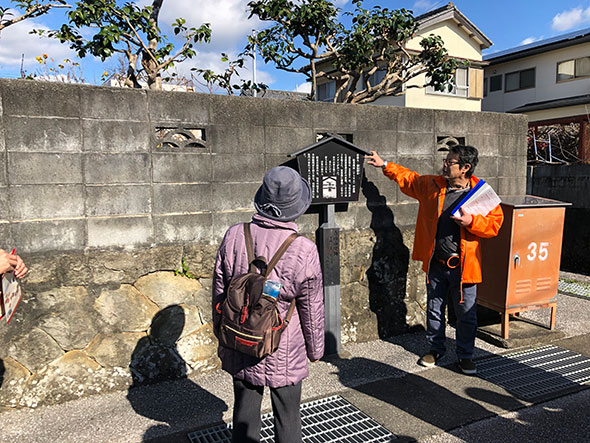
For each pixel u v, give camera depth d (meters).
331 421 2.80
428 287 3.70
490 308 4.25
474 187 3.41
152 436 2.62
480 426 2.73
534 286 4.19
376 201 4.24
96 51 4.20
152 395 3.14
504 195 5.02
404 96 14.80
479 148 4.81
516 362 3.74
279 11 5.79
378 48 6.76
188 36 4.71
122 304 3.21
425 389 3.23
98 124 3.08
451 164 3.40
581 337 4.32
